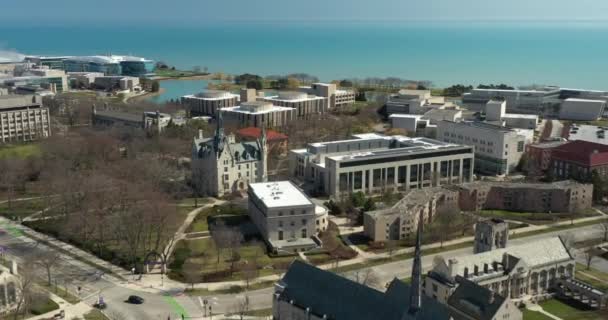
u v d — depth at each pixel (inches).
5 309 7618.1
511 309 6929.1
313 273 7066.9
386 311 6161.4
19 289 7790.4
